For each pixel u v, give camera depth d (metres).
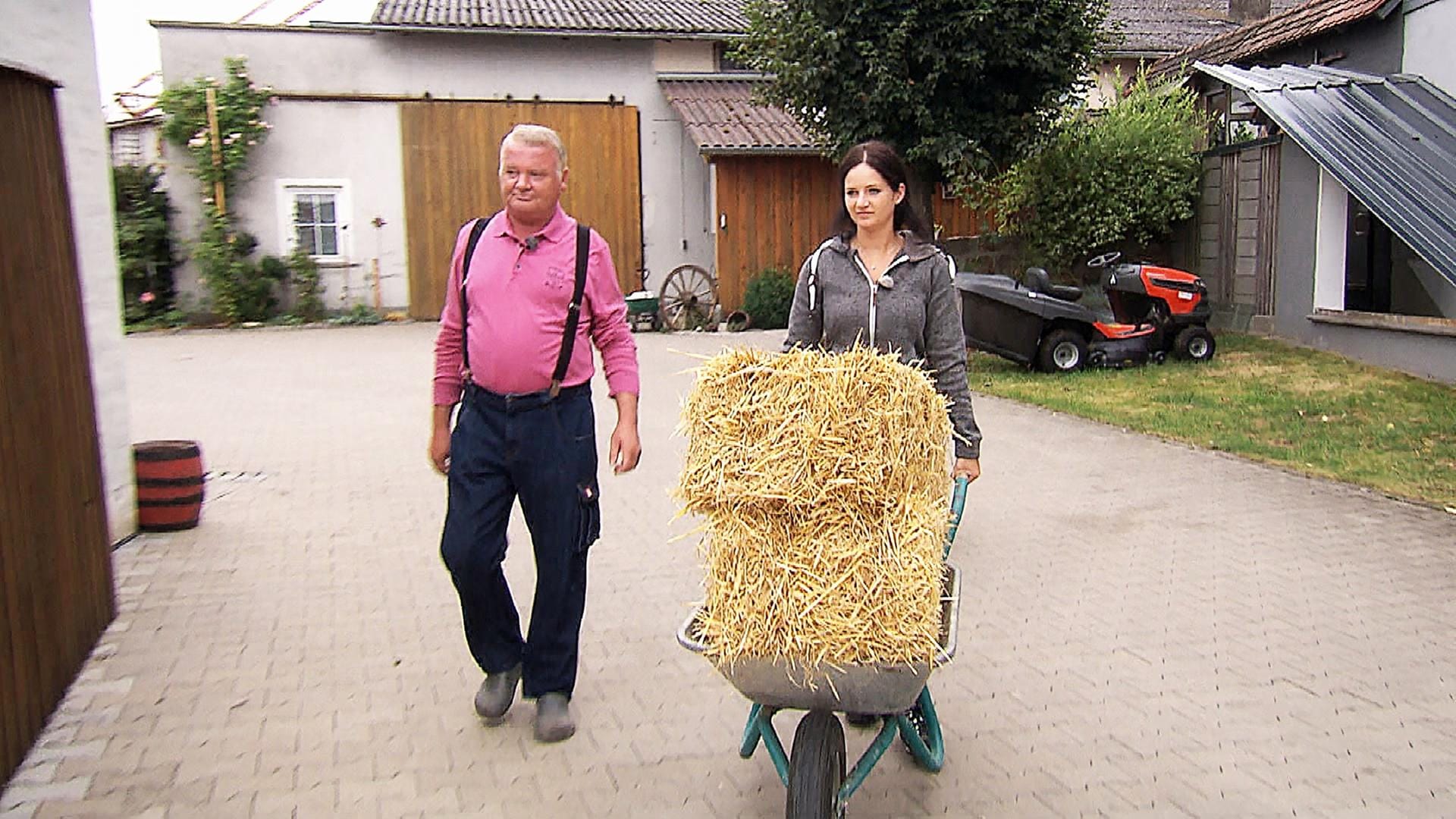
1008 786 3.72
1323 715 4.24
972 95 13.05
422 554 6.28
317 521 6.97
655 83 20.22
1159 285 12.36
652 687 4.51
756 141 18.61
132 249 18.42
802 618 2.89
